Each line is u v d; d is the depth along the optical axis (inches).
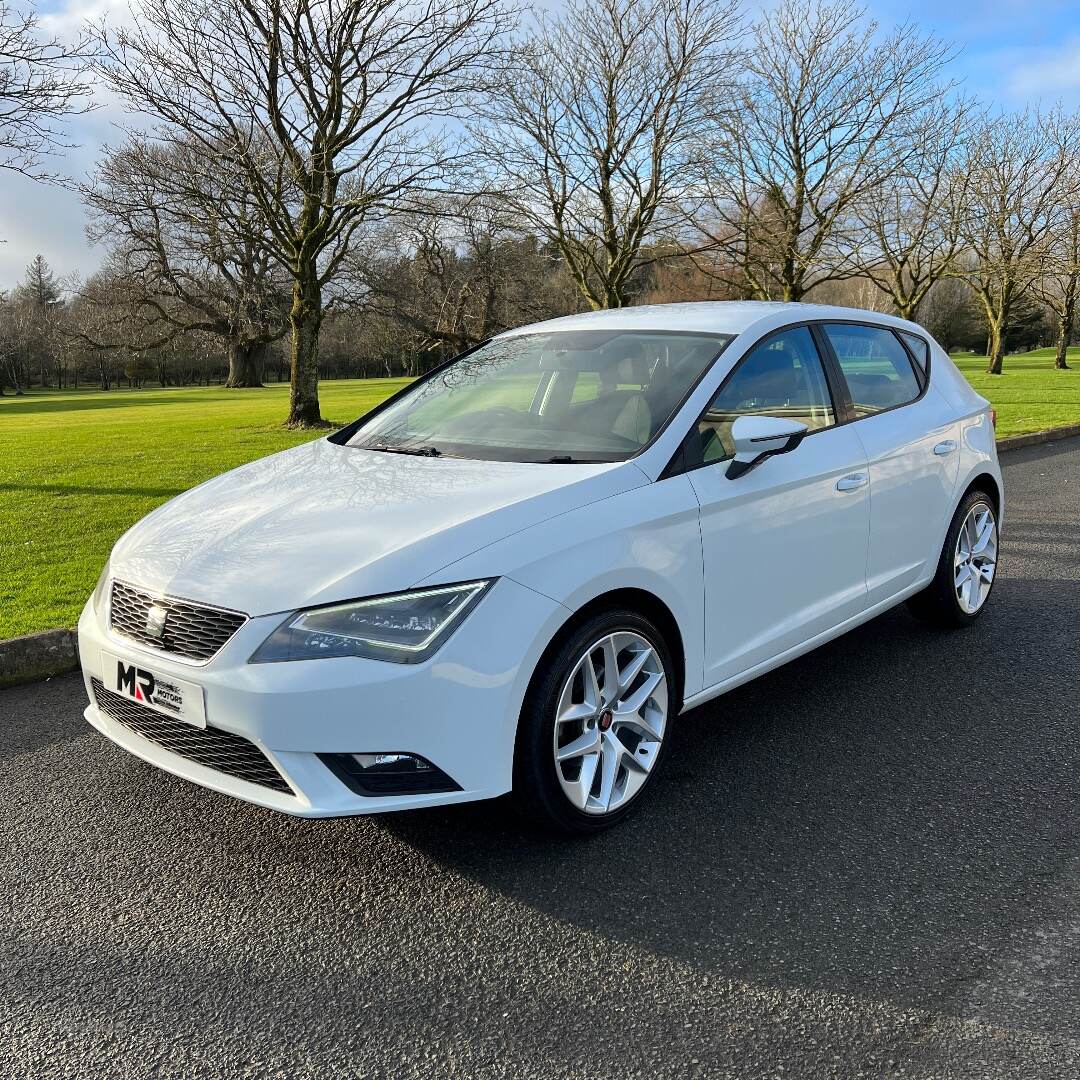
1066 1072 75.0
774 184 1031.0
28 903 102.5
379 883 105.3
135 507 340.2
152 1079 77.0
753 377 139.9
